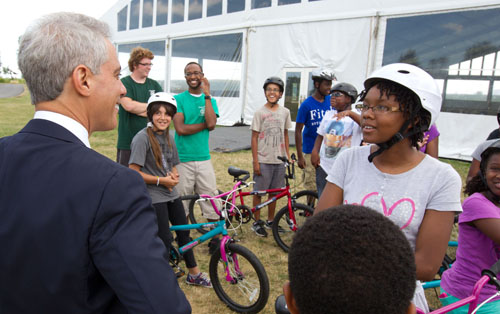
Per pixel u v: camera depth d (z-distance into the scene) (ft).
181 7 48.98
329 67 34.35
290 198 12.14
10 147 3.02
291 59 37.42
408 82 3.92
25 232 2.72
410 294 2.30
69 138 3.05
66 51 2.96
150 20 54.49
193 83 11.62
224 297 9.26
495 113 25.38
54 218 2.71
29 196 2.78
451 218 4.14
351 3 32.48
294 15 36.86
